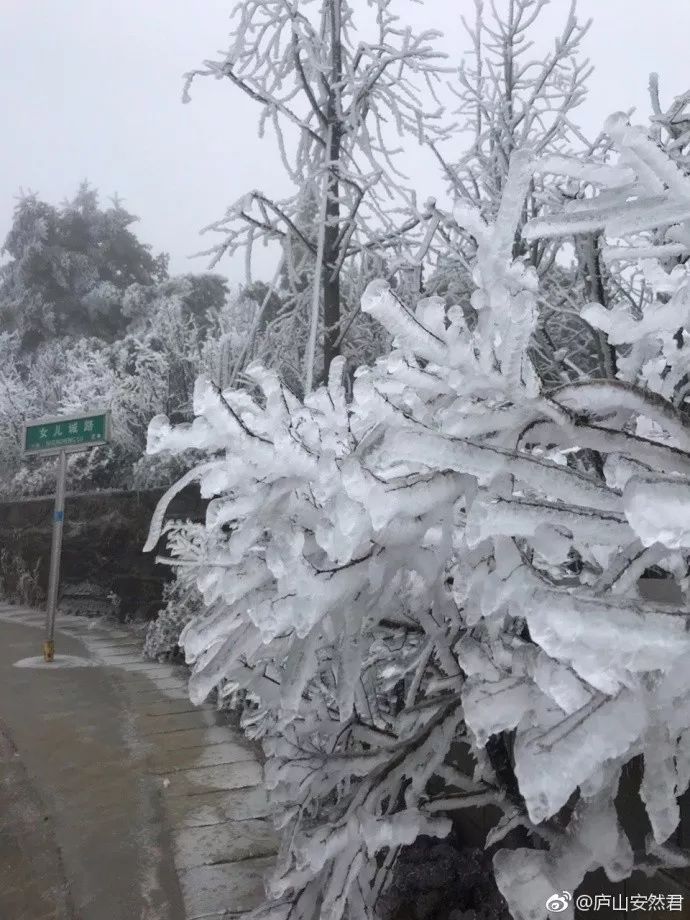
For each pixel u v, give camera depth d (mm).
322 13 5973
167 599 10594
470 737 2447
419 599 2074
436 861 3418
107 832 4445
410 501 1428
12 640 11727
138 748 6066
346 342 6148
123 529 13656
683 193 1218
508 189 1371
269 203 5391
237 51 5602
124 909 3533
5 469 19781
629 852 1426
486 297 1496
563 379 3840
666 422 1543
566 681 1238
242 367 6176
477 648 1549
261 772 5426
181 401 15883
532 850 1465
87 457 16141
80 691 8164
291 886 2166
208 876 3846
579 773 1076
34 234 29266
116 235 31016
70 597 15133
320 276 4828
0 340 27141
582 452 3047
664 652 1089
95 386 16578
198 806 4812
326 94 5949
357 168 5762
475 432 1500
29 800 5000
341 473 1453
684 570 1736
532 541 1507
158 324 16797
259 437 1675
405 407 1804
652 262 1644
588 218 1279
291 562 1534
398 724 2389
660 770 1210
